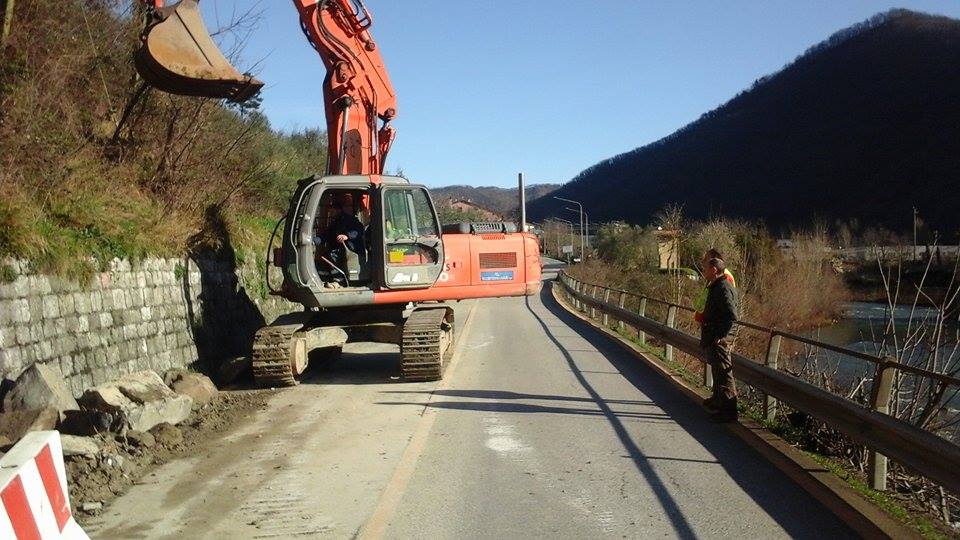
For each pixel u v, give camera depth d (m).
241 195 17.91
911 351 9.26
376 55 14.34
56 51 12.17
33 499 3.94
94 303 10.27
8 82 10.97
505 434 8.98
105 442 7.81
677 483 7.05
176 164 14.90
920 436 5.98
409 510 6.43
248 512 6.44
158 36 10.00
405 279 12.85
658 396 11.26
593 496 6.72
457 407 10.55
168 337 12.45
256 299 17.59
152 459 7.95
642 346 16.86
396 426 9.46
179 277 13.27
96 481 7.00
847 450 8.47
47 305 9.15
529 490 6.91
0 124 10.20
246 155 18.89
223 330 15.00
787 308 21.84
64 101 12.05
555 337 19.86
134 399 8.86
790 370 11.25
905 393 9.09
